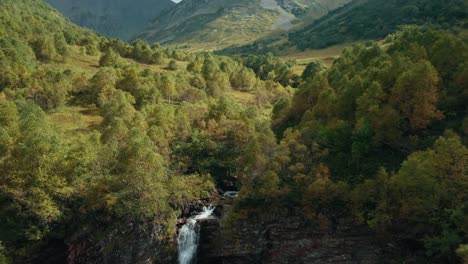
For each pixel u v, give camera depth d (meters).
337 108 76.62
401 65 72.56
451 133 59.62
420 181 55.59
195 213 75.62
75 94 134.75
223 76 175.50
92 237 66.31
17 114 88.69
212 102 125.94
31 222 63.94
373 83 70.88
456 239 51.53
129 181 67.00
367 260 62.97
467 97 66.38
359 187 60.94
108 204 64.94
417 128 66.69
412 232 59.09
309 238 66.00
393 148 67.25
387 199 58.62
